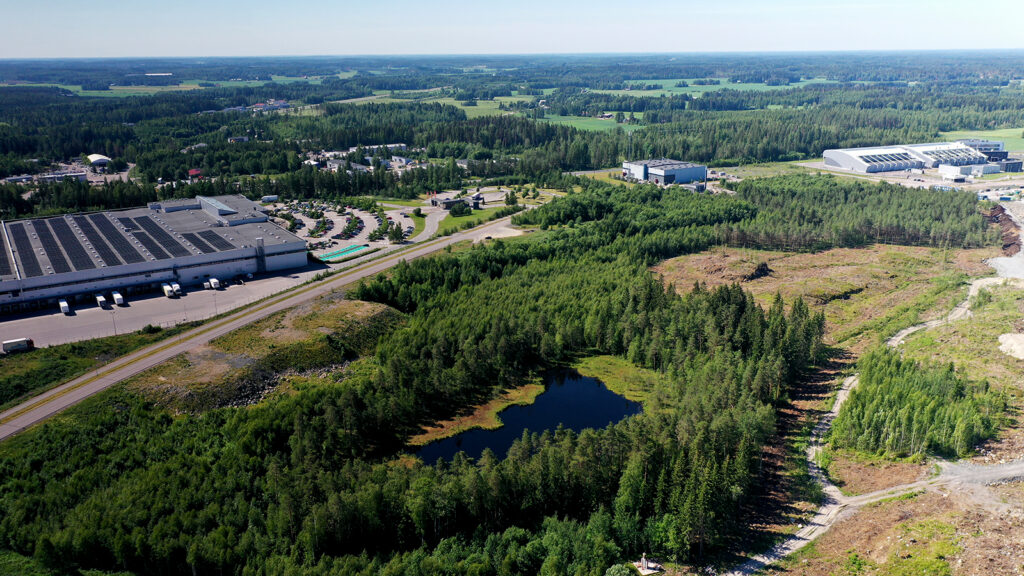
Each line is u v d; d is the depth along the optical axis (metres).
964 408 119.56
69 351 150.00
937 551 88.19
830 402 137.88
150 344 155.25
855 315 185.75
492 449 125.75
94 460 110.94
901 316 183.00
